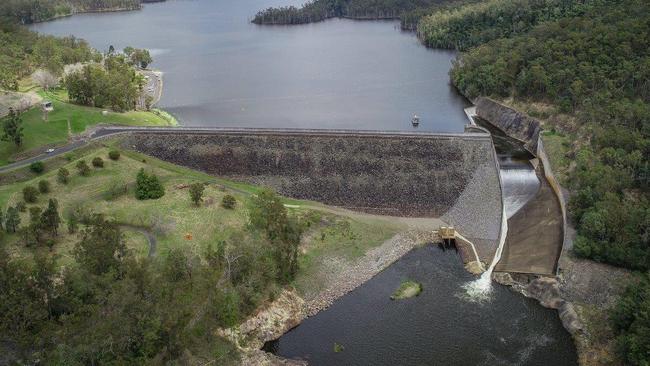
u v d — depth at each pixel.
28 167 168.00
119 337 89.81
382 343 115.94
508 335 117.94
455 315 124.44
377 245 150.50
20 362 88.06
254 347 113.69
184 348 100.31
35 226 126.25
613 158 157.00
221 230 142.12
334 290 133.38
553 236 147.88
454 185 171.12
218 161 181.88
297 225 137.75
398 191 171.25
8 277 95.69
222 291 112.62
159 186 158.00
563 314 122.44
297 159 179.38
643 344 99.50
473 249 149.38
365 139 180.38
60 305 98.50
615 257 127.25
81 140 189.25
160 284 102.44
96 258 106.38
